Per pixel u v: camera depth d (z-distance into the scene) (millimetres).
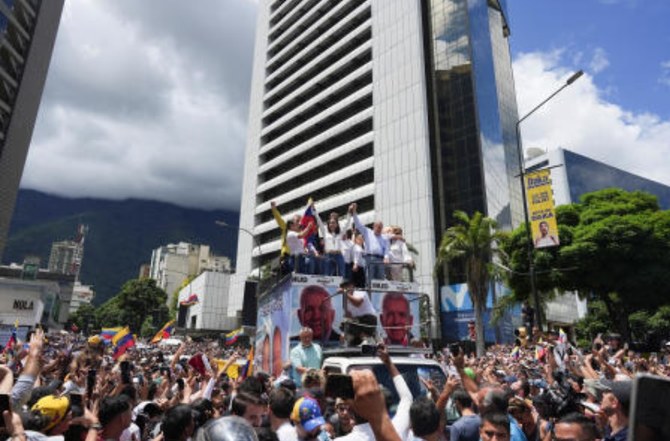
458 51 52688
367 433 2990
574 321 58250
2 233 45094
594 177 94438
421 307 9023
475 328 31859
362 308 8148
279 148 74625
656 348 8438
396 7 56500
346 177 57156
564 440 3549
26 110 48750
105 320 107938
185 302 81812
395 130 52250
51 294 74500
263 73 81500
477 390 4496
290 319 8117
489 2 61625
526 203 17391
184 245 174000
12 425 2975
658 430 1169
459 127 50719
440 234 48219
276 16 82062
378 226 10852
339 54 65750
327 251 9961
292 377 7254
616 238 27469
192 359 6938
